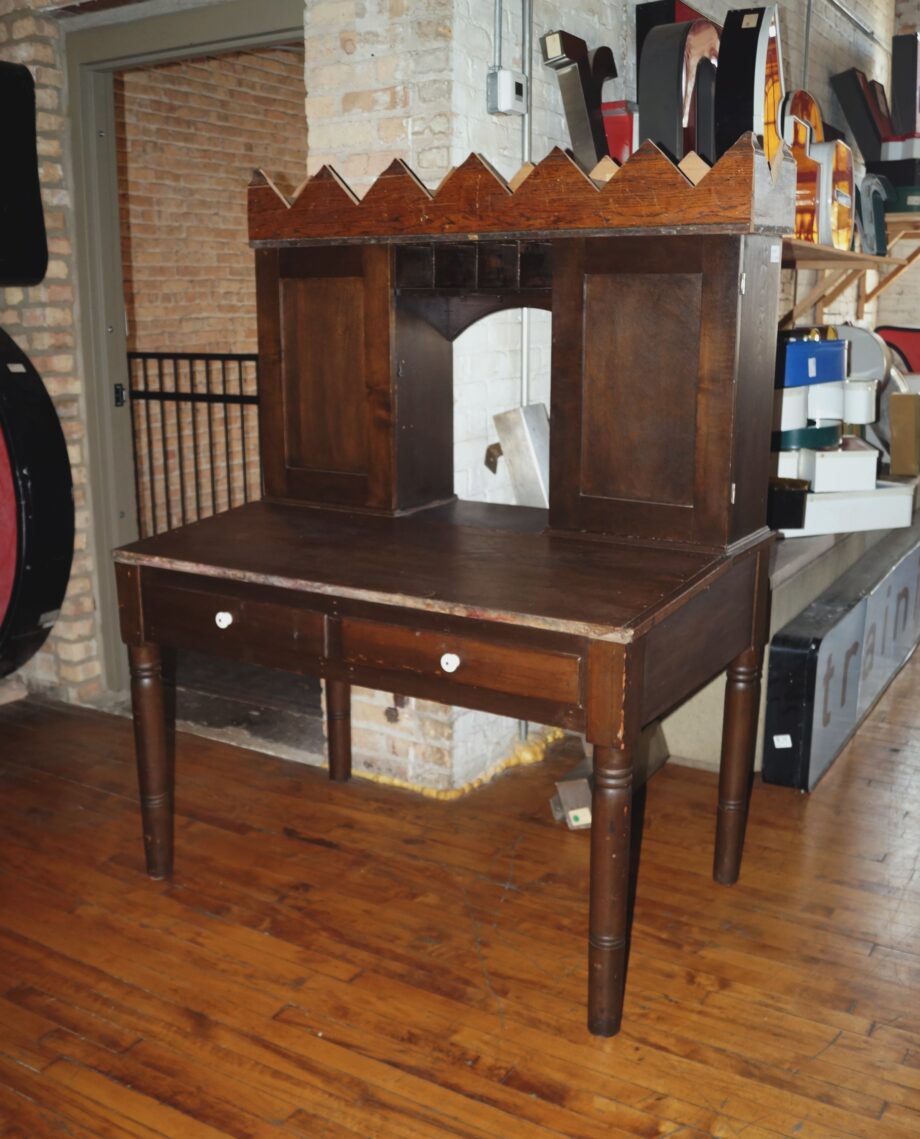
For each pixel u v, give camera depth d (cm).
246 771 305
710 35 264
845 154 352
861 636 314
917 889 241
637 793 287
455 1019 200
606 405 217
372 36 261
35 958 218
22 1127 174
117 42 316
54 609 334
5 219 311
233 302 609
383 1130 173
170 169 564
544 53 273
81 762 313
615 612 178
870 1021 198
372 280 240
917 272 649
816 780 290
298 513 257
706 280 201
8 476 315
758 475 220
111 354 346
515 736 313
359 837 267
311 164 277
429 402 256
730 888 241
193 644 223
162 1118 176
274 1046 193
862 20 542
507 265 228
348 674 204
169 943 223
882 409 408
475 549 221
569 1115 176
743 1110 177
